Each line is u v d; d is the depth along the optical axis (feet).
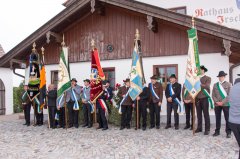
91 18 47.67
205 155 23.85
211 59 40.73
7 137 35.17
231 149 25.49
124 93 38.73
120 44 45.78
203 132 33.81
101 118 39.04
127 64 45.29
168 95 37.17
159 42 43.52
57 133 36.78
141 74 37.81
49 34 46.14
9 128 42.45
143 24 44.50
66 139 32.50
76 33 48.57
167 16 39.60
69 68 44.39
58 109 40.78
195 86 32.60
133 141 30.07
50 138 33.53
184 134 32.96
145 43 44.27
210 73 40.73
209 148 26.07
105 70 46.73
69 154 25.73
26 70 51.98
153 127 38.32
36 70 44.37
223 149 25.57
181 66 42.29
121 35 45.78
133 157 23.95
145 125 37.29
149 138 31.32
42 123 45.03
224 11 49.85
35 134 36.63
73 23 48.65
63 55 41.63
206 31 37.60
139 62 38.01
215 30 37.06
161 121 42.83
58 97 40.88
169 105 37.45
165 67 43.21
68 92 41.29
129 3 41.75
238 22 49.21
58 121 42.70
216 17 50.16
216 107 31.27
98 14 47.16
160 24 43.50
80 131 37.60
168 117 37.47
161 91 37.58
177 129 36.47
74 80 41.63
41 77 43.29
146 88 37.73
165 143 28.60
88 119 41.16
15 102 75.87
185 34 42.16
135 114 38.88
